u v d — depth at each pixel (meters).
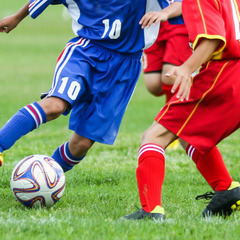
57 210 15.80
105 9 17.50
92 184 20.69
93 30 17.59
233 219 15.44
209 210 15.79
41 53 85.06
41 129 36.62
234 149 29.75
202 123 14.73
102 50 17.59
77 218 14.40
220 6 14.42
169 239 12.77
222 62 14.78
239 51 14.73
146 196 14.75
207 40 14.06
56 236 12.80
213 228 13.84
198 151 15.60
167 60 28.80
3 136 15.95
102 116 17.48
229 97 14.64
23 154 26.25
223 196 15.67
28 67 72.00
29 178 16.00
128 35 17.75
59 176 16.36
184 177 22.12
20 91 54.28
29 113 16.02
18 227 13.40
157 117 15.15
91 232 13.12
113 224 13.83
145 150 14.91
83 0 17.69
